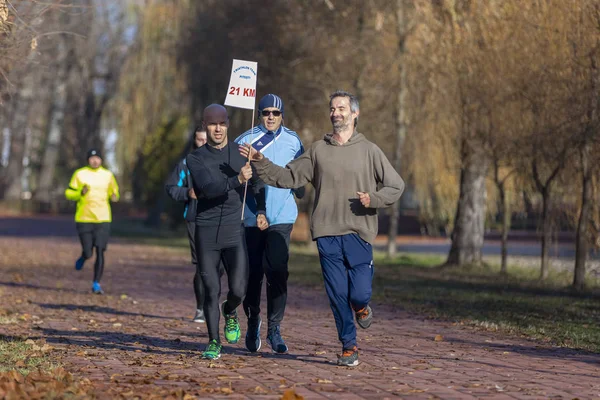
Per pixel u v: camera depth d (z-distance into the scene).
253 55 69.25
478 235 56.69
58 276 41.59
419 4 49.66
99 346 19.19
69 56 136.62
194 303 30.69
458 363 17.67
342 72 66.25
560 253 71.06
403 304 31.83
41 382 13.72
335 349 19.41
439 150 60.25
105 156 159.00
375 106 65.56
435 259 68.31
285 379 14.93
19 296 31.12
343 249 16.48
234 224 16.94
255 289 18.27
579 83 37.16
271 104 18.22
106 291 34.69
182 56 82.19
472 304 32.16
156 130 117.31
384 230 120.94
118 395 12.84
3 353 17.31
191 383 14.31
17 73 26.52
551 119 39.91
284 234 17.88
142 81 122.69
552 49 39.47
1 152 167.62
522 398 13.59
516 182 53.81
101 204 32.88
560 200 47.00
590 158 39.03
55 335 21.09
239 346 19.72
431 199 66.81
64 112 150.88
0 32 20.64
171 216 110.19
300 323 25.16
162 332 22.27
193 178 16.80
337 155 16.52
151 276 43.53
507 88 42.97
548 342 21.88
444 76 49.38
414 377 15.50
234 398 13.08
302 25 66.62
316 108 68.44
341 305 16.52
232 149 17.03
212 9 75.06
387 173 16.34
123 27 137.00
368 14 64.31
